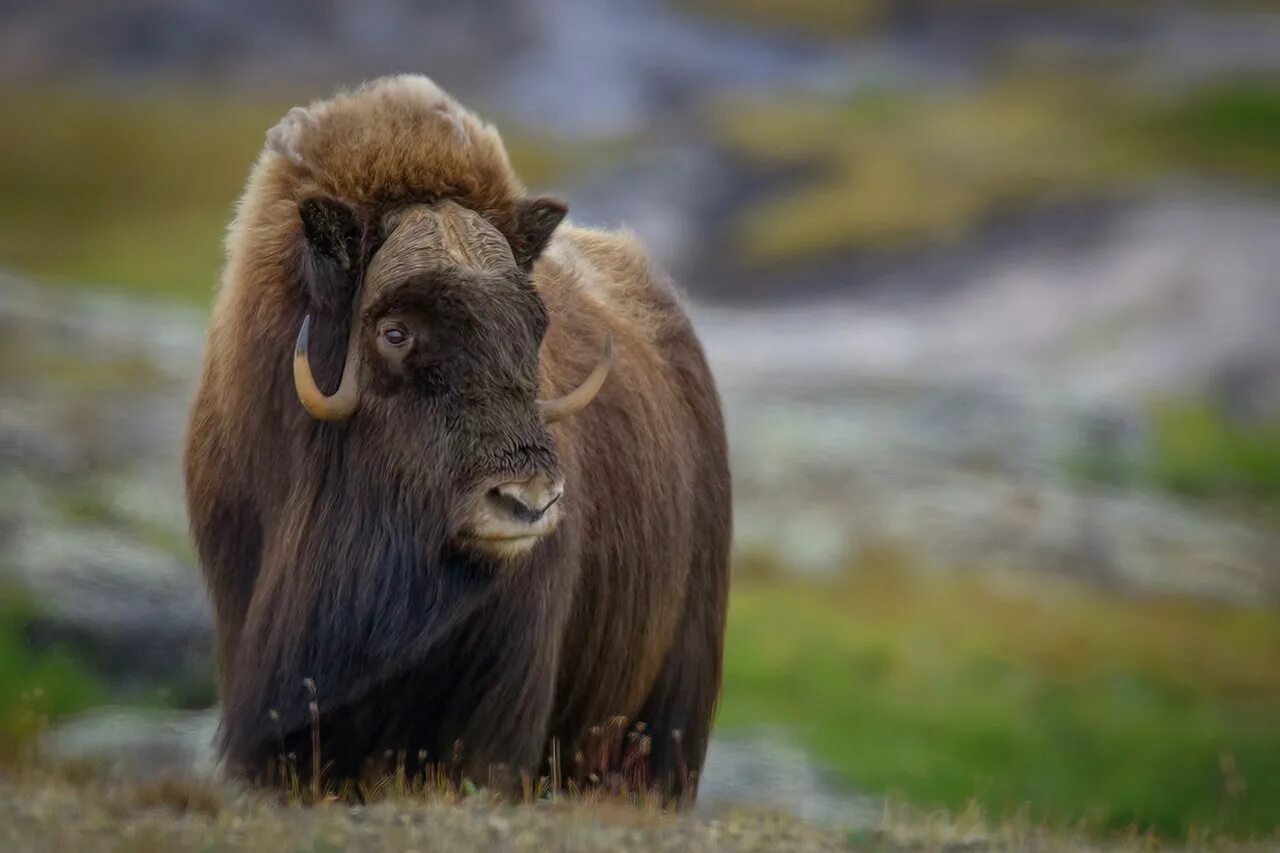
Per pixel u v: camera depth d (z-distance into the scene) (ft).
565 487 91.30
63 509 255.29
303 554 86.53
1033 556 369.71
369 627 85.05
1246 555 395.34
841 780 239.71
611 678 100.12
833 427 422.41
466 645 87.10
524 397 83.66
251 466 90.17
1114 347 586.45
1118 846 97.30
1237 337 583.17
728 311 645.51
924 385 456.86
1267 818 253.03
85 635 212.02
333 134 90.99
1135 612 345.72
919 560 355.77
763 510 369.50
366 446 85.25
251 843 71.56
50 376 338.75
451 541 83.71
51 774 96.02
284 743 86.69
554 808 85.30
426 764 87.76
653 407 103.55
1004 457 421.59
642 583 100.73
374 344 84.79
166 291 644.27
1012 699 287.48
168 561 237.25
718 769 233.76
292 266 89.45
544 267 100.58
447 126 91.09
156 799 82.12
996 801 241.76
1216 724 288.30
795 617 314.76
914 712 277.23
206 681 215.72
